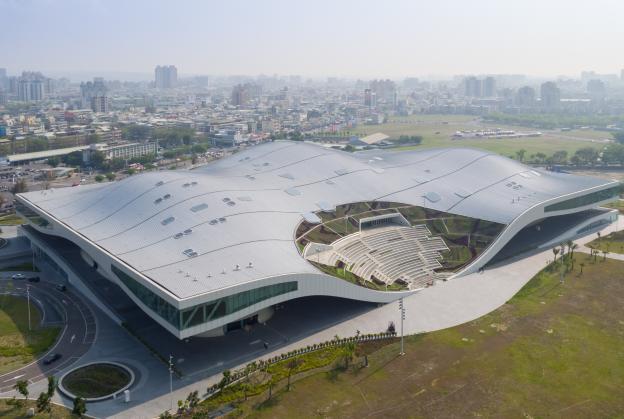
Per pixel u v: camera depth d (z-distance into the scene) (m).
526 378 101.44
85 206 164.50
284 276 115.25
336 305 134.75
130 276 115.44
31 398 95.56
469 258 159.38
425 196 182.88
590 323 124.25
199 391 97.88
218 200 148.50
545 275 154.50
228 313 107.81
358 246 152.00
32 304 137.25
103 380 100.62
